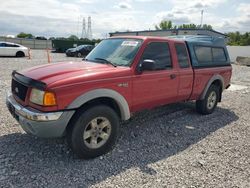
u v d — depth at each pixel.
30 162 3.54
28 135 4.41
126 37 4.76
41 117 3.21
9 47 23.14
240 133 5.16
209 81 5.92
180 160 3.85
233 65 25.62
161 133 4.91
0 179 3.09
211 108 6.36
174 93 4.95
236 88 10.61
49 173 3.30
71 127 3.49
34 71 3.77
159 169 3.55
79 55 27.66
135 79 4.08
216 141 4.67
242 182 3.33
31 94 3.39
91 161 3.68
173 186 3.16
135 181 3.23
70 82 3.35
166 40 4.79
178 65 4.98
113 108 4.12
